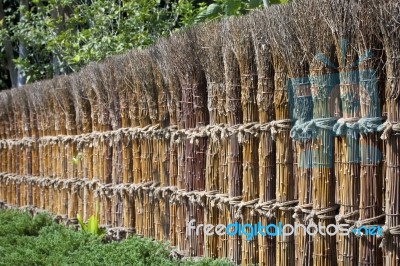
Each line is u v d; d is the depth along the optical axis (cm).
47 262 664
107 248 661
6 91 1090
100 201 780
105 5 1059
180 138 614
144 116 678
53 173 920
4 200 1127
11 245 765
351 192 439
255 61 520
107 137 757
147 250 626
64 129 888
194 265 551
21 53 1339
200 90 591
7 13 1505
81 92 817
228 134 550
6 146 1116
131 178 716
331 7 435
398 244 416
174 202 631
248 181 529
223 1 834
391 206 416
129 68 689
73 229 822
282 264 500
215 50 551
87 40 1099
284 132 496
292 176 497
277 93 497
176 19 1042
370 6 414
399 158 414
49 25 1154
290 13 475
